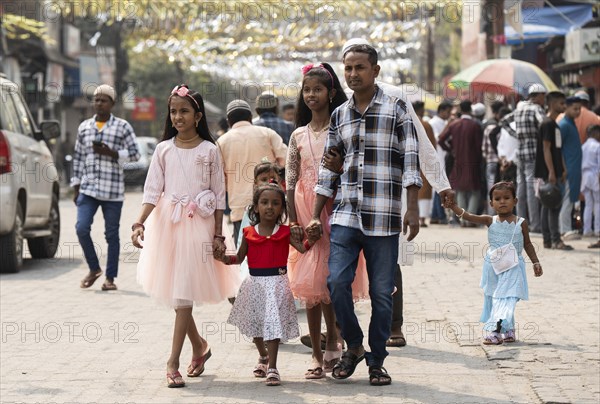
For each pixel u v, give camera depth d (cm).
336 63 4075
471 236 2281
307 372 951
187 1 2945
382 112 898
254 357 1052
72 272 1761
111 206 1543
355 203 898
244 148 1243
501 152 2372
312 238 908
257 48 3925
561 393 863
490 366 984
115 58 5184
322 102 941
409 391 887
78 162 1552
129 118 5619
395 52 3722
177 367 926
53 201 1991
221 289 955
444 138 2514
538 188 1966
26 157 1809
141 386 923
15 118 1841
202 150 952
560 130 1972
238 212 1248
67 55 4956
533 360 1000
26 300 1436
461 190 2506
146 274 946
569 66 2909
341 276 888
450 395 870
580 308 1290
